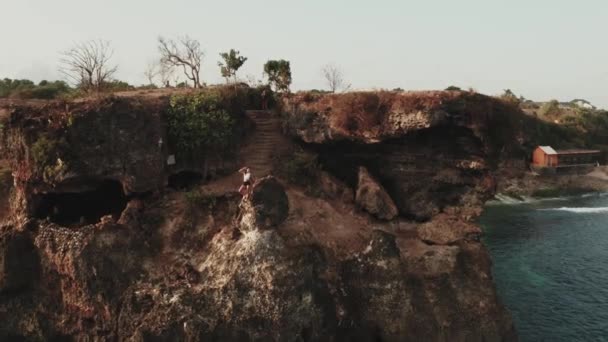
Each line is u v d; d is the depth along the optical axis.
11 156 31.28
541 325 35.38
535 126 117.25
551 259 52.12
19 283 29.05
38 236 28.88
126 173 29.86
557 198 91.94
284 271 25.62
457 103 29.06
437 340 27.11
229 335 24.73
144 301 25.86
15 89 73.00
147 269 27.50
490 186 31.78
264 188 26.84
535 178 100.88
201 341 24.39
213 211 29.94
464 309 27.97
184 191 31.97
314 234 28.98
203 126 32.44
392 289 27.44
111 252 27.31
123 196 32.19
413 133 31.05
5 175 39.59
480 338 27.64
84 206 32.28
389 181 35.09
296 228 28.69
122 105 29.89
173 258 28.19
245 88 41.53
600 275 46.53
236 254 26.08
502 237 62.38
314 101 36.00
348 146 34.97
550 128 124.56
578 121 135.12
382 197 32.91
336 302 26.95
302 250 26.50
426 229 31.61
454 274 28.69
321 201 32.44
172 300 25.17
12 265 28.80
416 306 27.56
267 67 46.50
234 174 34.25
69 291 27.84
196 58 52.72
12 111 30.77
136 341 24.77
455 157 32.12
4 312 29.05
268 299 25.08
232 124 35.12
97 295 26.97
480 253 30.30
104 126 29.34
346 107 32.50
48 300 29.02
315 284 26.42
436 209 33.47
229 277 25.47
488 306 28.47
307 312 25.66
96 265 26.94
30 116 30.19
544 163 106.25
